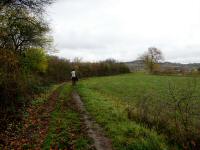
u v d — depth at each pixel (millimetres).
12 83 16016
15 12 17188
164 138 9531
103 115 13625
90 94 23781
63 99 20438
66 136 10102
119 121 12266
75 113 14523
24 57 29234
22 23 21047
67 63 71625
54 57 63500
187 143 8688
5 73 14617
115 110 14766
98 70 96875
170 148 8641
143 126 11258
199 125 9609
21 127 11641
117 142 9242
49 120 12875
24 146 9117
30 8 15922
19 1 15375
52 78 51781
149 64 124125
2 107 13336
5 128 11195
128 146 8742
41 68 40094
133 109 13719
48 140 9617
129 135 10047
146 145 8641
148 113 12555
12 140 9883
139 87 38688
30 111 15242
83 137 9992
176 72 96438
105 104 17500
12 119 12617
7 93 14453
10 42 19328
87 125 11852
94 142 9445
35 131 10984
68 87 32500
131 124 11367
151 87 38531
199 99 22109
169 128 10398
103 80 59875
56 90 29141
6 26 17969
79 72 79875
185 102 11359
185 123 9375
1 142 9570
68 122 12328
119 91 32250
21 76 19672
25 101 17109
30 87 22516
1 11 16000
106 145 9133
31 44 28484
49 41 33781
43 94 24094
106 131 10758
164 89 34688
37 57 34938
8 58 14938
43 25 24547
